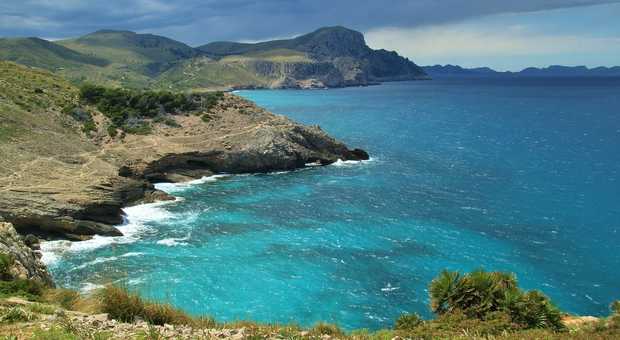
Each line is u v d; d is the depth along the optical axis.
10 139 71.94
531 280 42.81
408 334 20.03
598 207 64.00
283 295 39.91
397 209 64.00
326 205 66.25
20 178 60.59
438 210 63.41
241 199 70.00
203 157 86.88
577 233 54.38
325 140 100.12
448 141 123.25
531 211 62.62
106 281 41.62
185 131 95.69
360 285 41.88
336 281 42.59
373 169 90.62
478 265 45.94
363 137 129.62
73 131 86.00
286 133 95.81
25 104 85.81
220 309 37.28
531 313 22.55
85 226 53.47
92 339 13.81
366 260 47.19
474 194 71.31
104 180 65.00
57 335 13.57
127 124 95.06
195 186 78.38
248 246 50.97
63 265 45.38
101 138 86.88
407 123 162.00
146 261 46.69
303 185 78.50
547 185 76.25
